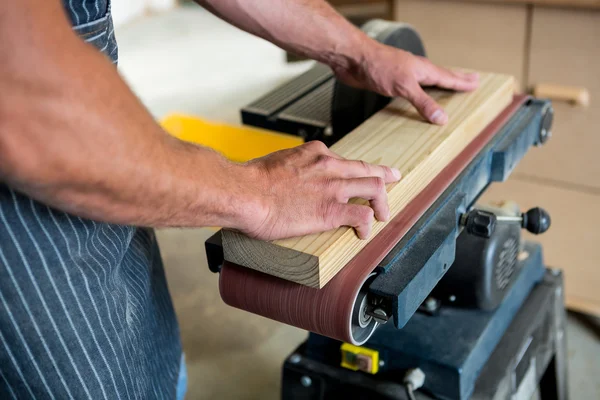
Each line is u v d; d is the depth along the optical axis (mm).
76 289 678
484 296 1062
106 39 709
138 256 860
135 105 542
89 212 545
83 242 681
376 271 705
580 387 1696
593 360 1781
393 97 1060
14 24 460
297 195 667
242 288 737
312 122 1171
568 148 1600
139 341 801
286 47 1022
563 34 1473
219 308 2072
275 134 1619
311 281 669
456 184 862
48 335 673
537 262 1250
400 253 730
